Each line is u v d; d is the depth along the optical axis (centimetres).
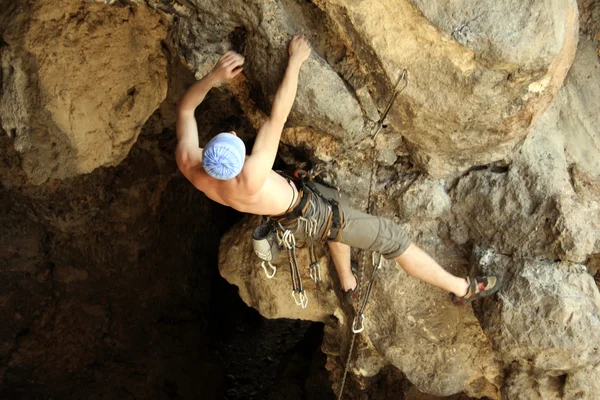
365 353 579
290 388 1020
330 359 667
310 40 431
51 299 957
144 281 1004
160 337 1037
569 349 452
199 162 392
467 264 507
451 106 420
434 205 492
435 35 388
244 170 373
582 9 496
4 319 936
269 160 379
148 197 927
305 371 1030
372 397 720
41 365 967
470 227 496
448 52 393
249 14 425
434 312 518
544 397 494
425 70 410
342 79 442
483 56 383
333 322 605
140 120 633
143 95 619
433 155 474
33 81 568
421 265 448
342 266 507
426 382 541
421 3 378
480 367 524
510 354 478
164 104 800
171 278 1038
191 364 1059
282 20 423
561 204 454
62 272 941
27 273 925
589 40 498
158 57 604
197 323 1077
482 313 487
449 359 526
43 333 961
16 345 950
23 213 869
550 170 468
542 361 470
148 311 1028
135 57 593
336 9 408
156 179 921
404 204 498
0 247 885
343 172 505
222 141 350
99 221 905
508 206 472
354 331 457
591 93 491
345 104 446
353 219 426
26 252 902
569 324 449
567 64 422
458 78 404
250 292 590
